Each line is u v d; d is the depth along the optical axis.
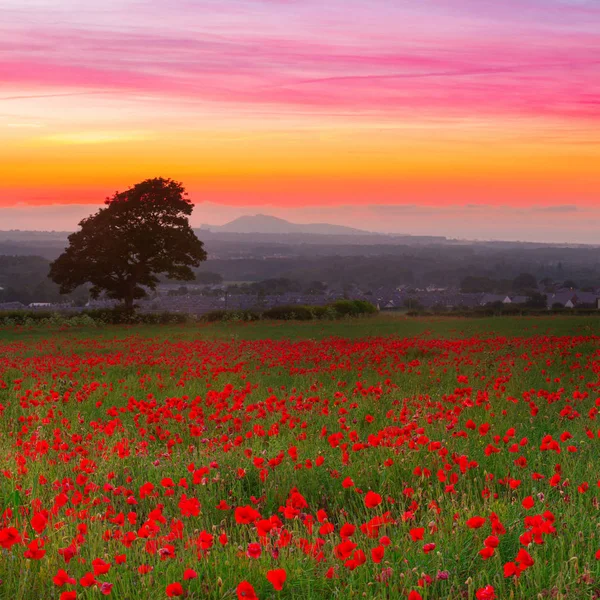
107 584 4.33
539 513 5.88
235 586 4.84
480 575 4.73
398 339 26.12
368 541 5.45
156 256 65.06
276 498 7.16
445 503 6.48
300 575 4.87
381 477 7.29
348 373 16.05
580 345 21.84
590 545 5.12
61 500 5.99
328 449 8.52
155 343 28.98
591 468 7.12
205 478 6.94
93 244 63.12
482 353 19.58
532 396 11.73
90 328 47.03
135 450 8.84
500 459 7.70
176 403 11.09
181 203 64.12
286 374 16.53
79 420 10.70
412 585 4.66
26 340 33.75
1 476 7.42
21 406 11.89
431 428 9.26
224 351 22.80
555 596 4.39
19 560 5.22
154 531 5.28
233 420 10.12
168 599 4.57
